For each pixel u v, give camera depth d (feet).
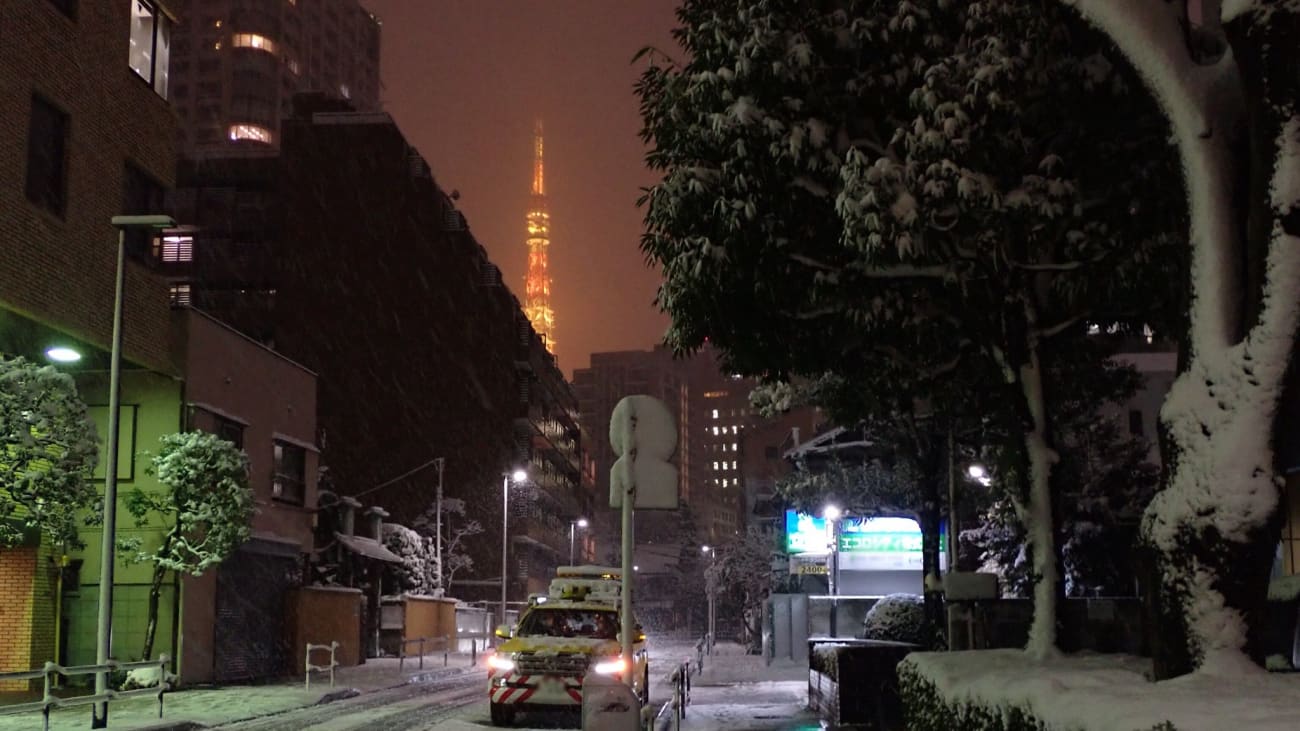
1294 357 26.50
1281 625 44.62
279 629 111.14
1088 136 38.88
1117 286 40.04
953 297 42.19
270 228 254.06
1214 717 19.56
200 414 95.81
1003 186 38.42
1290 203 26.48
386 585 174.29
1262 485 26.30
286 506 114.21
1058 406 62.18
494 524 244.01
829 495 86.99
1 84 72.59
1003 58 36.09
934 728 36.60
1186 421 27.78
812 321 44.65
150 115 92.89
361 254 249.34
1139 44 31.04
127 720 61.87
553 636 60.80
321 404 245.04
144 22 93.91
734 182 38.86
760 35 38.11
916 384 47.70
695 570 379.96
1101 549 96.48
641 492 27.04
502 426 247.50
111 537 61.36
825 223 40.37
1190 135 30.07
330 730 61.72
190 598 92.94
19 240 74.02
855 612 134.72
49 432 66.59
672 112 41.29
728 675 118.73
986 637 51.78
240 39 441.27
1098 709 22.00
